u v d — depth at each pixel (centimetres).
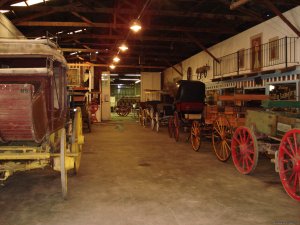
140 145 1069
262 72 1109
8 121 421
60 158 491
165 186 573
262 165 750
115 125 1869
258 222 410
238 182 601
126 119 2425
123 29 1612
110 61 2441
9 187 566
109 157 850
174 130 1229
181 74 2314
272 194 527
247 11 1193
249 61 1295
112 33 1781
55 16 1501
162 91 1741
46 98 505
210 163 775
